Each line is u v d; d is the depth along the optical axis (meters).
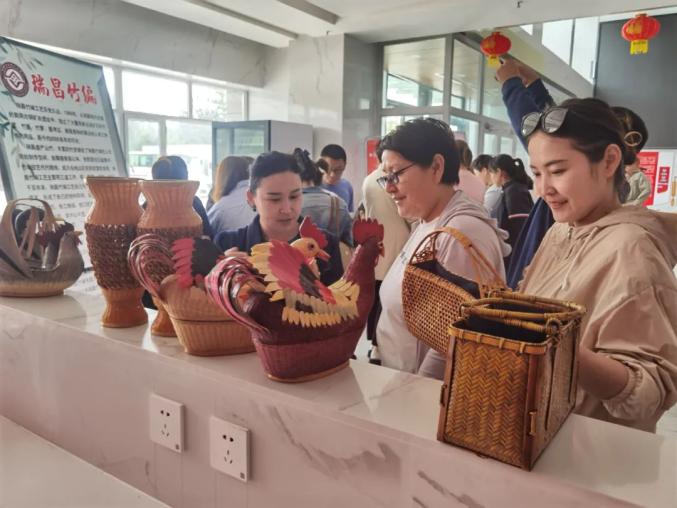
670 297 0.72
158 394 0.82
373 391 0.68
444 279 0.76
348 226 1.69
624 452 0.53
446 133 1.07
